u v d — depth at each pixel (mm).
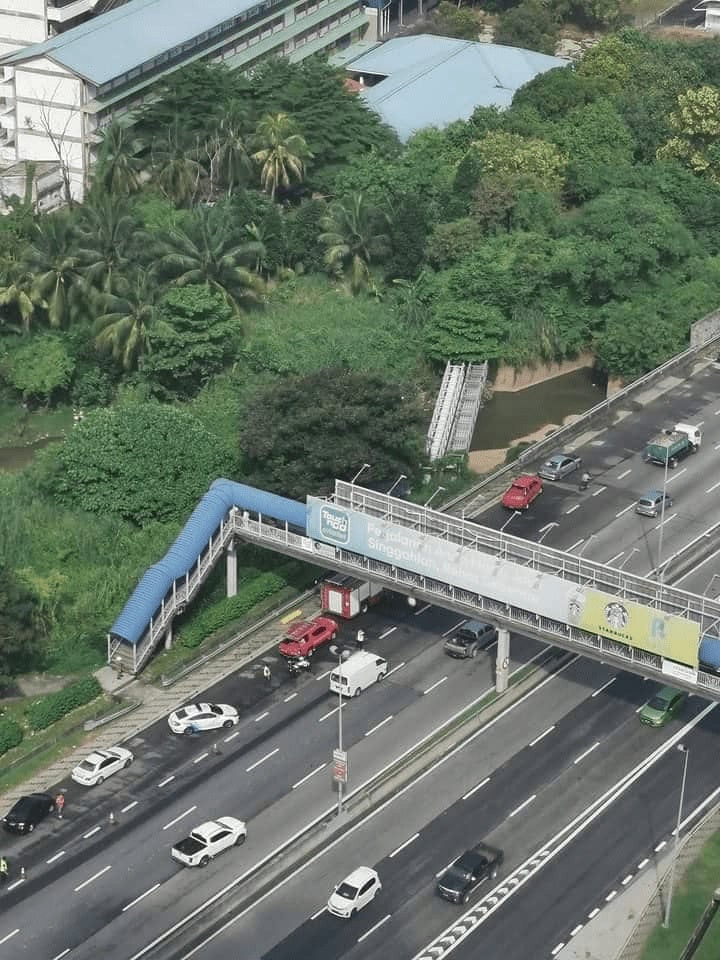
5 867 154125
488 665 183625
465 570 172750
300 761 169250
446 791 164750
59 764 170000
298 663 183250
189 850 154875
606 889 151875
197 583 189625
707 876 152750
